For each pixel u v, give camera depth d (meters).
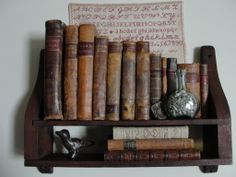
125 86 0.80
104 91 0.80
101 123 0.79
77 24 0.95
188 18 0.95
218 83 0.86
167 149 0.80
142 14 0.94
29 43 0.96
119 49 0.81
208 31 0.94
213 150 0.83
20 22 0.96
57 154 0.90
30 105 0.83
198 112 0.82
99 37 0.80
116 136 0.81
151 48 0.93
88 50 0.79
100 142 0.92
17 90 0.95
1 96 0.95
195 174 0.91
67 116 0.78
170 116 0.80
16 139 0.94
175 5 0.94
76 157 0.84
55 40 0.79
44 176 0.93
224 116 0.79
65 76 0.79
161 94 0.83
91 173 0.93
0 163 0.93
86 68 0.79
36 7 0.96
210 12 0.95
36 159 0.80
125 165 0.78
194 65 0.84
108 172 0.93
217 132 0.79
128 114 0.79
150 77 0.83
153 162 0.78
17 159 0.93
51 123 0.79
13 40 0.96
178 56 0.93
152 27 0.94
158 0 0.95
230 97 0.93
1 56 0.95
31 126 0.81
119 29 0.94
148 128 0.81
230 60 0.94
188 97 0.79
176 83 0.82
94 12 0.95
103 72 0.80
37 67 0.95
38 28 0.96
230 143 0.79
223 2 0.95
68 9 0.95
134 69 0.81
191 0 0.95
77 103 0.79
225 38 0.94
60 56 0.79
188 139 0.81
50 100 0.78
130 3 0.95
